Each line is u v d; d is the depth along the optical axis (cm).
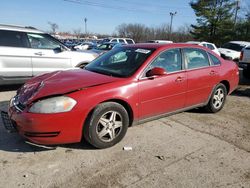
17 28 693
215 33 3950
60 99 339
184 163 350
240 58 1076
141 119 421
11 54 677
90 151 373
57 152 367
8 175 312
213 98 544
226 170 337
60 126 338
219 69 543
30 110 335
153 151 381
